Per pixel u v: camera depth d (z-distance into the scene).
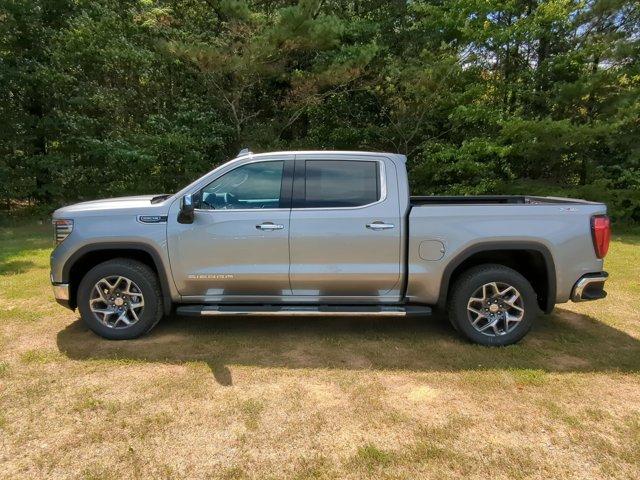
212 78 13.56
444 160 12.75
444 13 13.06
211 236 4.34
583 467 2.71
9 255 8.61
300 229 4.30
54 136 13.89
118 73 13.84
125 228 4.38
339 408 3.32
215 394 3.51
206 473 2.65
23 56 13.09
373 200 4.37
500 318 4.41
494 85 13.10
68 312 5.33
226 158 14.80
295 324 5.04
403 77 12.58
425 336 4.70
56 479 2.59
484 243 4.28
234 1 12.25
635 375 3.85
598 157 13.41
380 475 2.63
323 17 12.62
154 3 14.43
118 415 3.22
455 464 2.73
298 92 13.22
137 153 12.60
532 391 3.58
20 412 3.24
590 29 13.05
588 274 4.31
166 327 4.89
